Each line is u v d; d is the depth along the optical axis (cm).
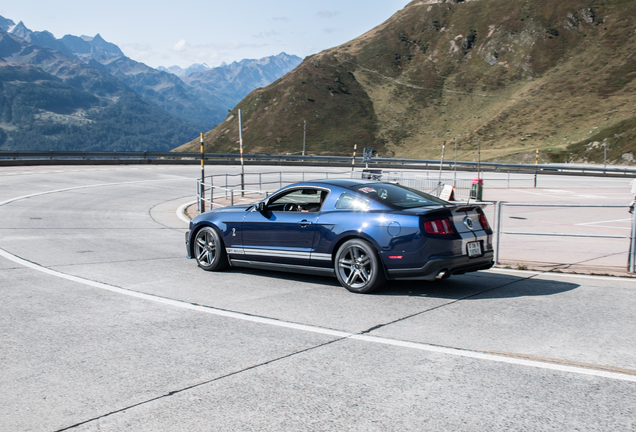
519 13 18675
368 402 318
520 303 565
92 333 458
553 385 343
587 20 17312
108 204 1852
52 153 3922
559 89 14638
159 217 1562
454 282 679
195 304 560
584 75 14925
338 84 17375
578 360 389
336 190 646
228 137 16425
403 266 579
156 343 431
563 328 471
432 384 345
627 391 333
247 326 479
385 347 419
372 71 18725
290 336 449
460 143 13462
